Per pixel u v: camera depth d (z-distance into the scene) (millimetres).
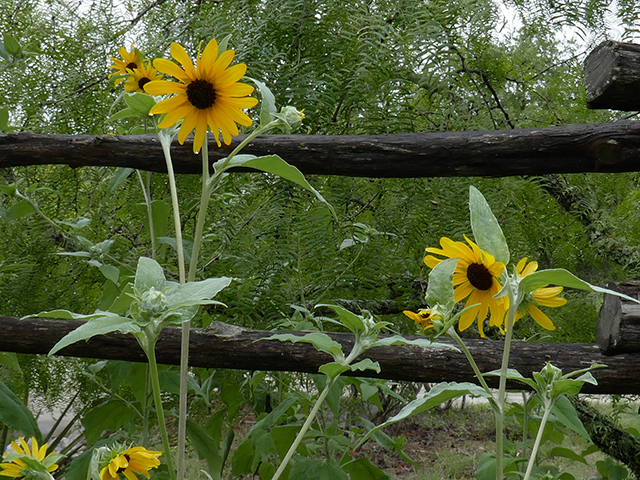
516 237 2275
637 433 2543
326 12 2107
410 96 2086
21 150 1728
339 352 1045
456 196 2078
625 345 1514
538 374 922
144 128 1782
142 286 824
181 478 954
